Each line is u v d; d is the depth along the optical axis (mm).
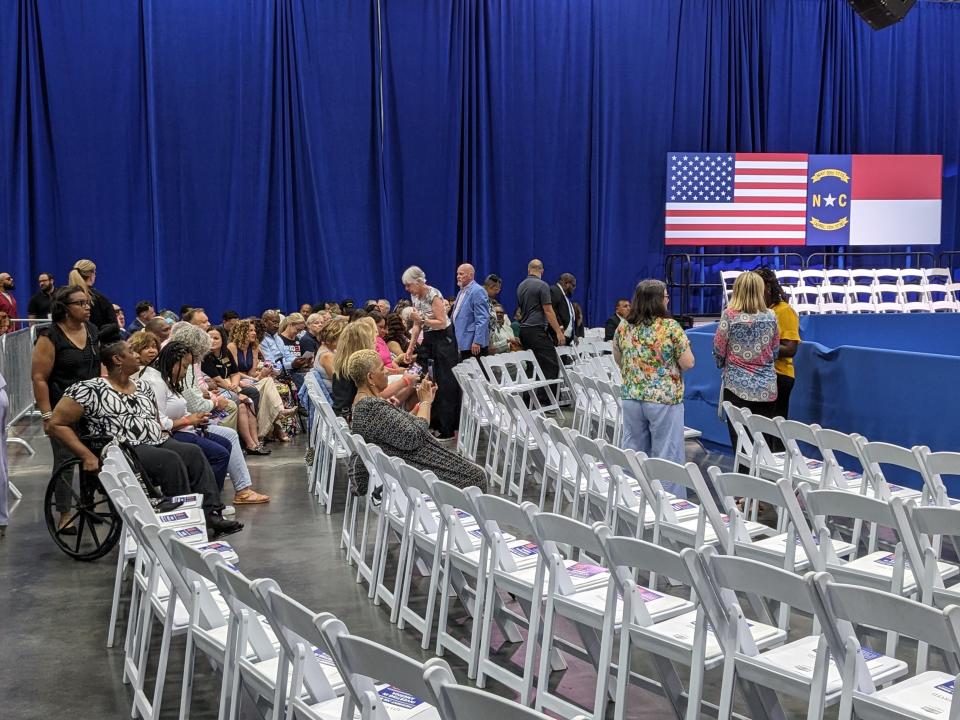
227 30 14391
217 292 14688
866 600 2414
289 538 5973
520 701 3514
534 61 15938
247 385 9133
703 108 16703
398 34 15234
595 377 9078
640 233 16625
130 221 14320
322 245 15047
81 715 3635
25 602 4887
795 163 16000
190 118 14352
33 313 12461
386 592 4668
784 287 15367
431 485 3969
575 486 5355
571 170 16344
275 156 14797
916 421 6508
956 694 2312
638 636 3082
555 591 3398
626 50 16234
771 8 16641
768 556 3969
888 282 17188
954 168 17672
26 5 13641
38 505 6828
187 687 3314
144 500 4137
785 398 6605
